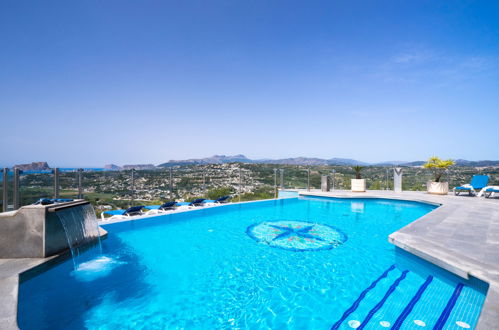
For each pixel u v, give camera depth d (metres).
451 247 3.85
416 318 2.56
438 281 3.39
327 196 12.45
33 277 3.31
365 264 4.18
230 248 5.07
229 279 3.64
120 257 4.54
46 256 3.64
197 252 4.82
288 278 3.66
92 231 4.79
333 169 14.57
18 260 3.53
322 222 7.57
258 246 5.20
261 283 3.50
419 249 3.77
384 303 2.90
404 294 3.10
